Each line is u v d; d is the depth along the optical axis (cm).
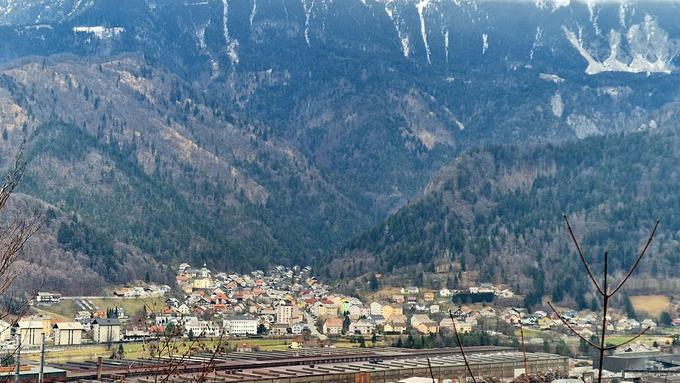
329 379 17650
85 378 15850
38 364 15175
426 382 16850
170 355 3828
